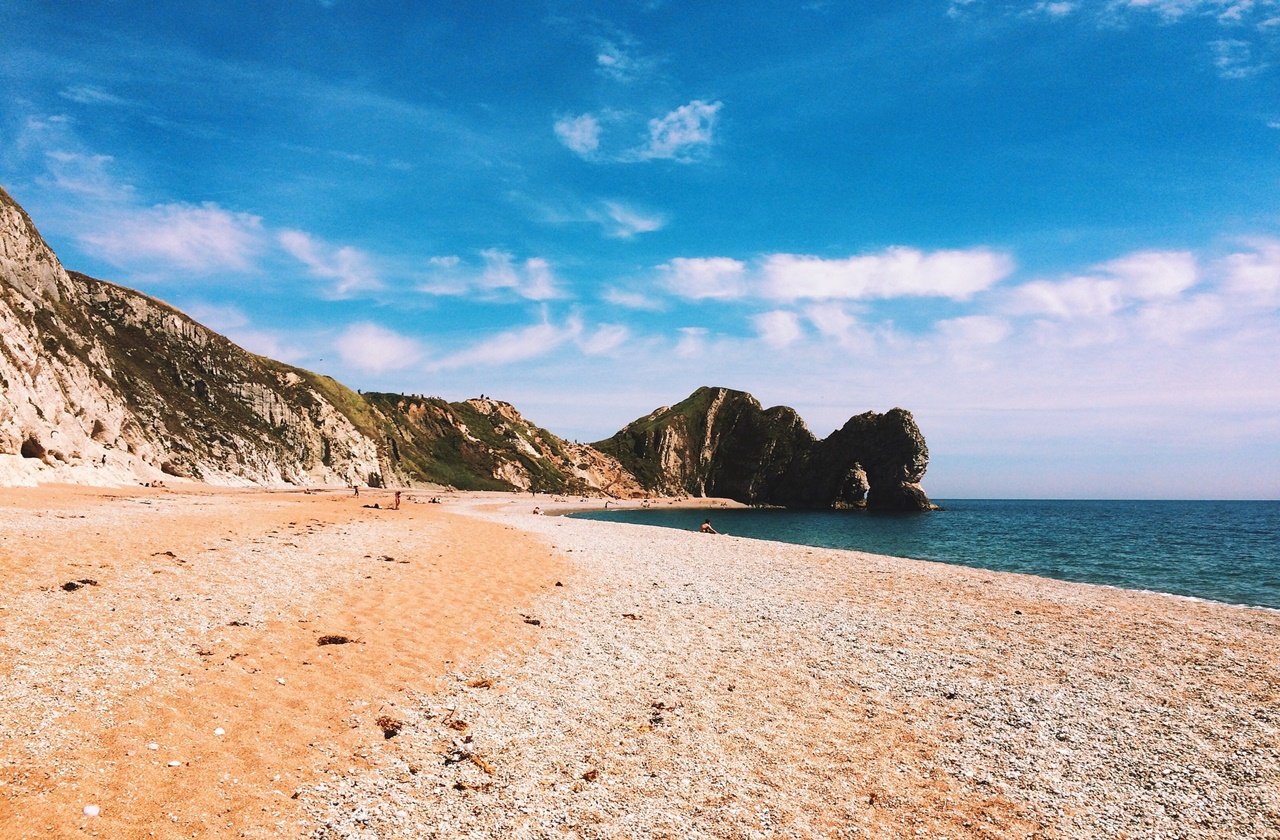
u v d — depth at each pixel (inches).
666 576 1032.2
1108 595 1032.2
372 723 413.1
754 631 708.0
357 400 6707.7
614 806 345.1
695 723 457.1
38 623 487.8
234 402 4281.5
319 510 1844.2
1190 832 346.3
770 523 4635.8
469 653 563.8
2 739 324.2
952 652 649.6
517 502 5492.1
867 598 903.7
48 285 3206.2
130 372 3521.2
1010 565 1889.8
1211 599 1305.4
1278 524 4473.4
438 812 325.7
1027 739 452.1
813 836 328.5
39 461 2011.6
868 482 7337.6
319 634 559.2
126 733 351.3
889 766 406.9
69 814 275.9
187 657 467.2
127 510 1333.7
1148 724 483.2
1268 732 472.7
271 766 345.7
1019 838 334.6
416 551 1059.9
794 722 467.8
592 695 496.4
